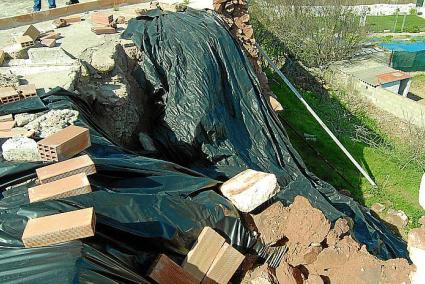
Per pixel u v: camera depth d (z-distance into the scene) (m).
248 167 2.92
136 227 1.62
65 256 1.30
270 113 3.41
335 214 2.85
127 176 1.90
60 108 2.42
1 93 2.44
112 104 2.92
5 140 2.09
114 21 4.18
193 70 3.13
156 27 3.56
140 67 3.30
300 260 1.90
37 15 4.49
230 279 1.85
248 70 3.44
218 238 1.75
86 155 1.87
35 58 3.17
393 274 1.70
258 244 1.97
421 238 1.25
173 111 3.02
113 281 1.31
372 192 4.51
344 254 1.84
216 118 2.99
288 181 3.06
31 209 1.53
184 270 1.63
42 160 1.92
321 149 5.30
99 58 3.07
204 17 3.71
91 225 1.36
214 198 1.95
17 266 1.29
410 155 5.22
